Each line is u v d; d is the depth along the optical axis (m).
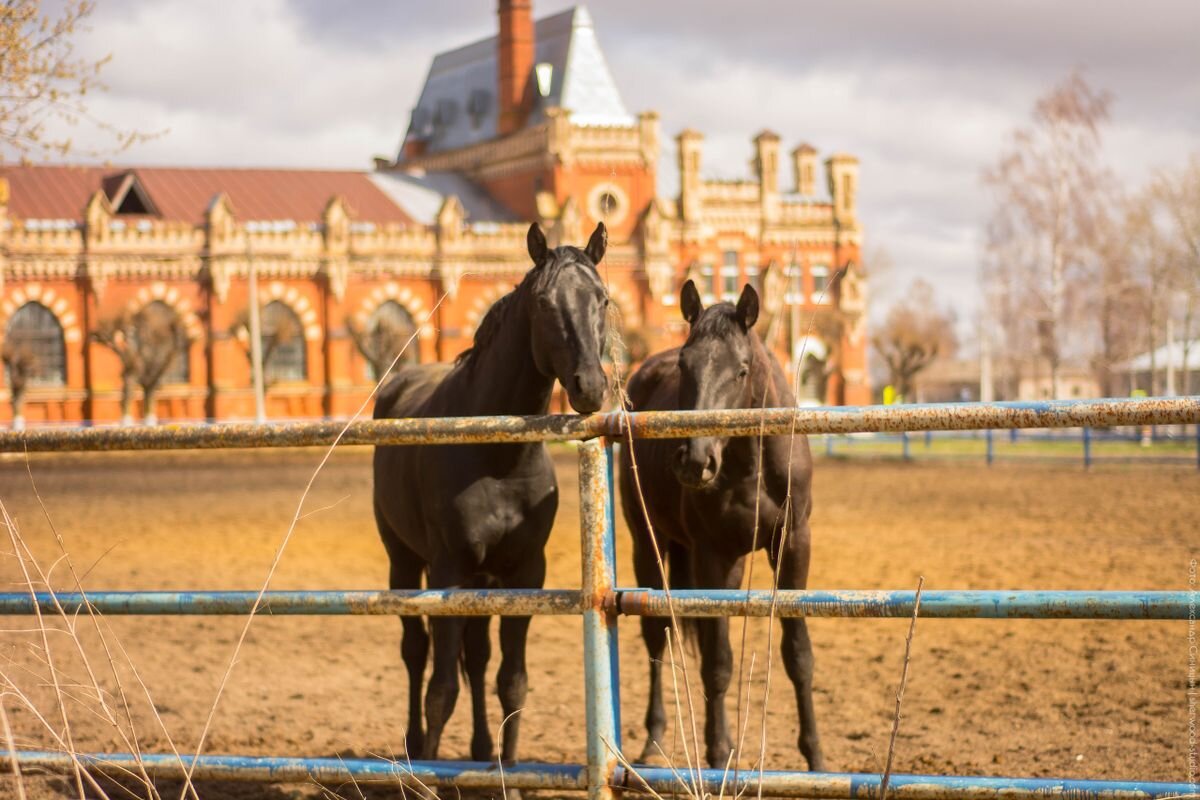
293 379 60.16
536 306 5.81
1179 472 31.39
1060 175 58.50
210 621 12.95
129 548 19.06
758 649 10.80
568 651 11.16
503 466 6.19
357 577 15.84
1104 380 81.56
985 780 3.99
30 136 8.30
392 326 61.50
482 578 7.23
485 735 6.63
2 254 54.59
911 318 95.69
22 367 52.88
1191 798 3.81
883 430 4.08
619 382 5.27
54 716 8.39
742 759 7.32
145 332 53.88
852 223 70.44
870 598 4.08
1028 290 61.38
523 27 69.81
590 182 64.94
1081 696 8.77
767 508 6.70
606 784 4.29
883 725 8.16
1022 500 24.94
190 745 7.77
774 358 7.12
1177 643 10.52
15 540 4.29
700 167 68.25
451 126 75.75
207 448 4.60
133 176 61.66
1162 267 60.09
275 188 65.62
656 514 7.64
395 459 7.02
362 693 9.60
